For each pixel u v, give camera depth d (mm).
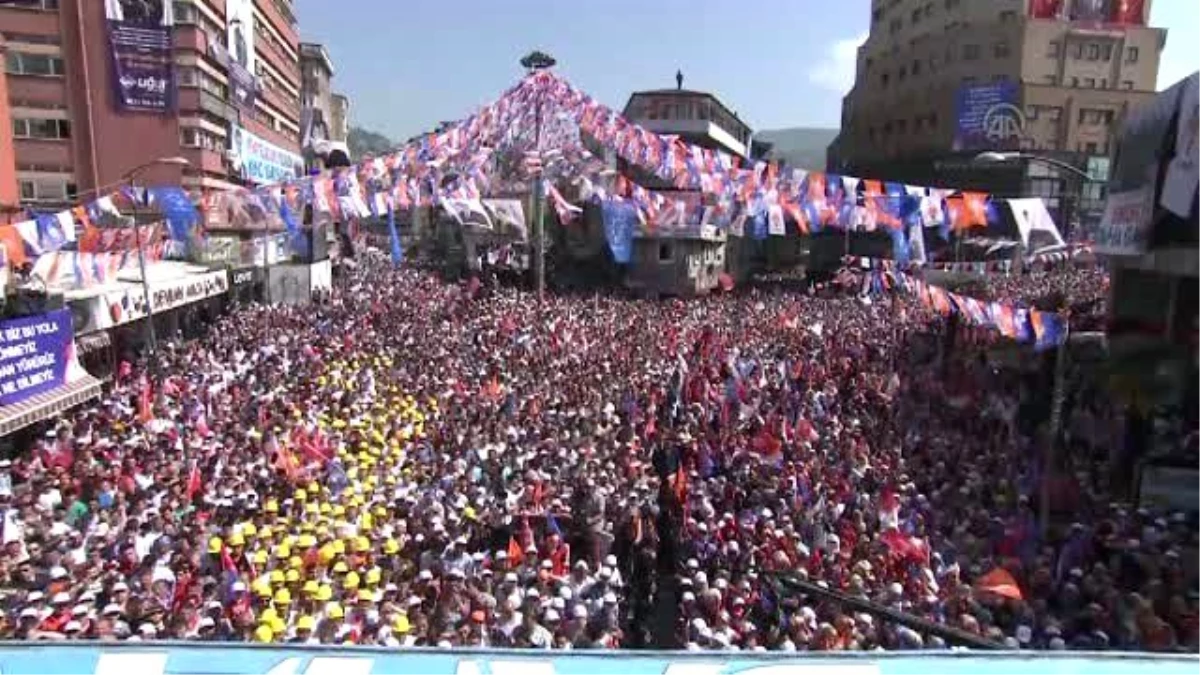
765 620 12289
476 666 3967
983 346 28266
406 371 27281
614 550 15805
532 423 21375
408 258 85750
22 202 45281
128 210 29641
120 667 3854
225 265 42469
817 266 75000
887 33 89812
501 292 52219
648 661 4020
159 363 26141
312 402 22672
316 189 18844
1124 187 21000
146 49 46594
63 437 18688
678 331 36594
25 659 3836
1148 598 12141
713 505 16766
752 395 25172
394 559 14289
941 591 12680
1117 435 19859
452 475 17578
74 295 24719
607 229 22969
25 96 45156
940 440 20641
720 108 77000
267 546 13961
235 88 56594
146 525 14109
